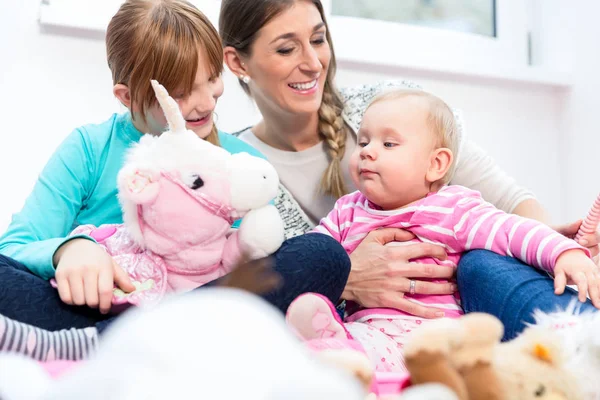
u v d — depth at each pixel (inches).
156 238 34.5
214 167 34.2
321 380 13.7
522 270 39.7
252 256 33.9
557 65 84.7
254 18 53.8
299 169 58.5
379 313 44.3
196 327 14.4
